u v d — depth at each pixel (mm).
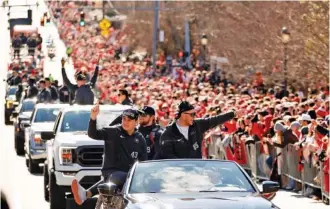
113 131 34562
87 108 47625
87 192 34562
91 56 161500
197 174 29391
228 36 108312
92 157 44219
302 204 46562
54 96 79562
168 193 28406
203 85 95875
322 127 48125
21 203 47500
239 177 29266
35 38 165500
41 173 62969
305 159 49531
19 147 74688
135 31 180125
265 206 26766
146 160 32938
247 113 62438
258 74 90688
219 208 26484
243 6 101500
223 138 62875
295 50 87562
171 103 77812
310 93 83375
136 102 83562
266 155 55594
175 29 161250
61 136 45312
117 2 197625
